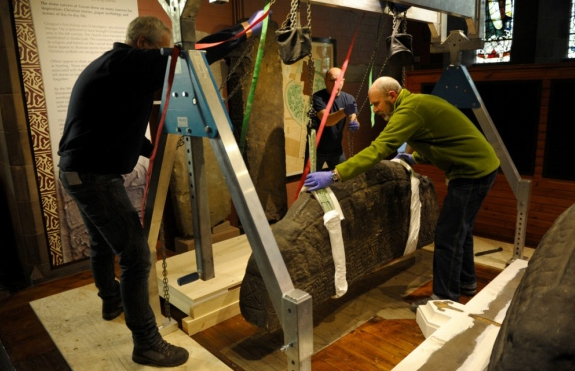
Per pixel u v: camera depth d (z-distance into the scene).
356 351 2.39
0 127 3.26
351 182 2.69
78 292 3.04
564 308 0.92
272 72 4.18
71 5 3.27
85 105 1.94
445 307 2.49
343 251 2.50
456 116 2.58
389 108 2.70
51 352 2.44
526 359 0.91
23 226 3.32
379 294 3.03
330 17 5.09
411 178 3.07
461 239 2.68
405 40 3.06
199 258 2.76
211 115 1.75
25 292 3.29
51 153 3.36
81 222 3.58
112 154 2.01
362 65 5.59
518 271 2.62
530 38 5.49
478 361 1.77
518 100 3.70
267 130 4.22
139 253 2.07
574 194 3.49
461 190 2.60
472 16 3.14
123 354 2.32
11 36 3.06
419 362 1.78
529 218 3.78
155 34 2.04
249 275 2.33
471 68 3.92
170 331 2.54
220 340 2.55
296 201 2.51
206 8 3.99
